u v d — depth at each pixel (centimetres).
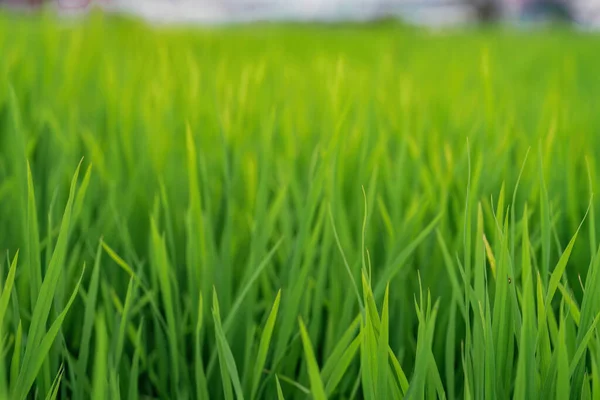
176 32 591
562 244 158
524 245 125
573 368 118
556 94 222
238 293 141
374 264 157
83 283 153
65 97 233
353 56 589
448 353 130
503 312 120
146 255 159
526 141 194
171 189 173
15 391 116
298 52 602
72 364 132
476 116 228
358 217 158
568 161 167
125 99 214
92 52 276
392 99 251
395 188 161
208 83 270
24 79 230
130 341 145
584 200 175
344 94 205
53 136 182
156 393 146
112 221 157
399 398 118
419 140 195
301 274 134
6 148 184
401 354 138
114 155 178
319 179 139
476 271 121
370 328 116
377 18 1886
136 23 490
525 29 1229
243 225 162
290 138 189
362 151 169
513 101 288
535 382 115
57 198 161
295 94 266
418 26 1138
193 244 143
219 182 174
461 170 167
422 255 153
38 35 361
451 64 423
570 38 991
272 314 126
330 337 141
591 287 121
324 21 1900
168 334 136
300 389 136
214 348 135
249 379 136
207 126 209
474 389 119
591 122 251
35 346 118
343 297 146
